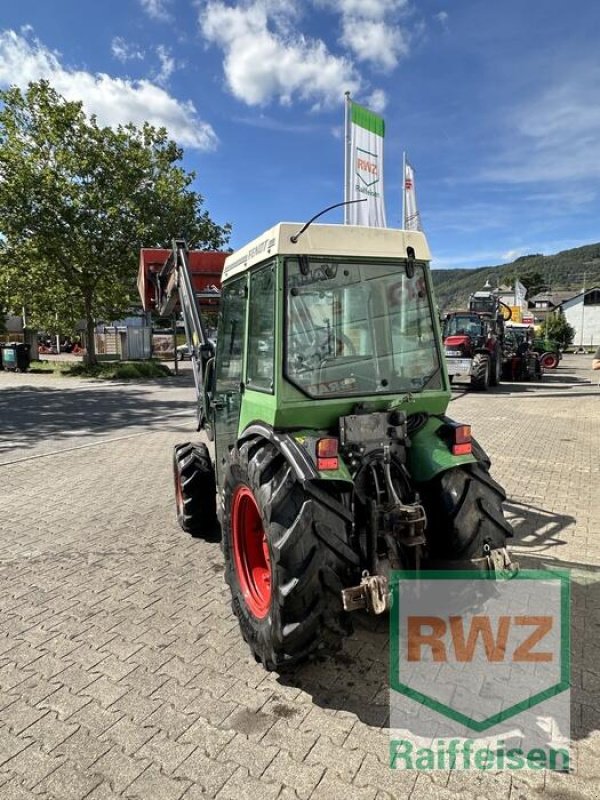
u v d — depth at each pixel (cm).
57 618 365
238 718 266
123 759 242
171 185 2170
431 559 315
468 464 321
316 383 302
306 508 269
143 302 796
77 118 1995
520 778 229
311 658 290
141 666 310
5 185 1927
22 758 244
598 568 416
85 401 1454
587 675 294
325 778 229
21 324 2808
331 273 306
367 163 1032
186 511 489
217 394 433
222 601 385
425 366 332
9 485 689
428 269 332
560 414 1163
